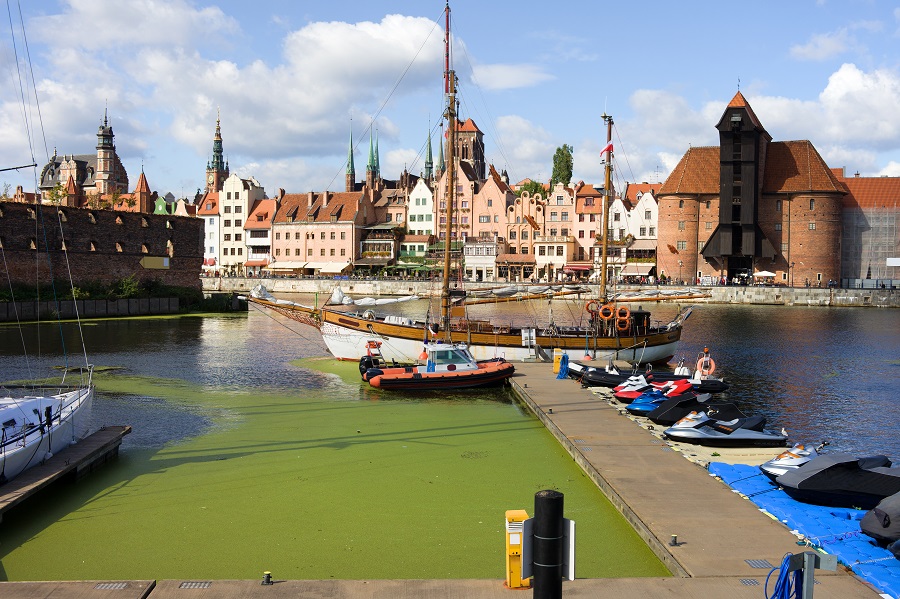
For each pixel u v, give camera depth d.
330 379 50.28
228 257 189.38
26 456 24.02
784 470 23.77
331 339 59.34
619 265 146.88
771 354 66.50
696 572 16.91
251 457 30.03
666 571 18.52
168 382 48.97
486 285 145.00
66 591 15.67
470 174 182.00
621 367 53.25
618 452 28.23
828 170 147.25
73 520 22.84
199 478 27.14
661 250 152.25
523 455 30.20
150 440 32.91
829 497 21.72
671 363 61.16
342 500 24.73
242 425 36.00
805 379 52.75
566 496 24.62
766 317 109.06
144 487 26.03
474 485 26.27
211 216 189.62
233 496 25.16
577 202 164.50
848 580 16.55
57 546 20.86
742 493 23.25
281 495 25.27
